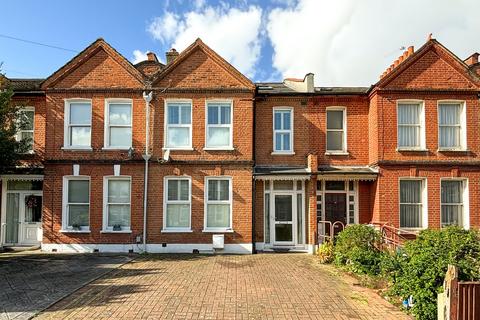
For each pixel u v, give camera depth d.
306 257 15.91
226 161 17.47
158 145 17.62
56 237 17.20
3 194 18.30
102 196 17.38
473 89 17.56
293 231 18.00
